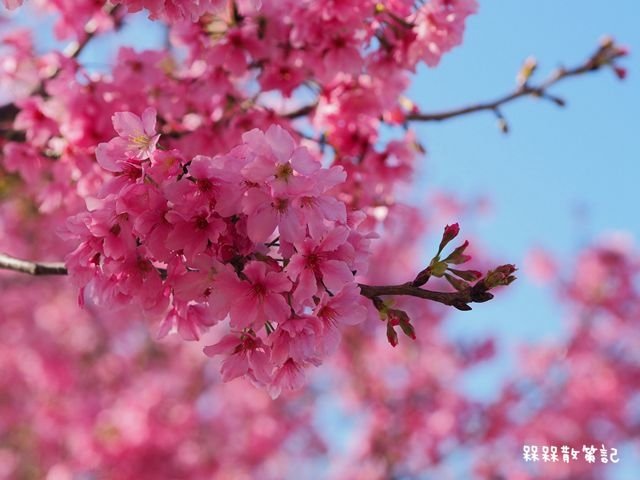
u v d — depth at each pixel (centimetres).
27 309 1102
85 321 1120
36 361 1038
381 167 446
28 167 457
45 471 924
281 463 1097
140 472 823
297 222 224
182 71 476
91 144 429
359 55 419
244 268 227
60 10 482
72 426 901
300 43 427
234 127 438
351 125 448
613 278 1088
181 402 969
